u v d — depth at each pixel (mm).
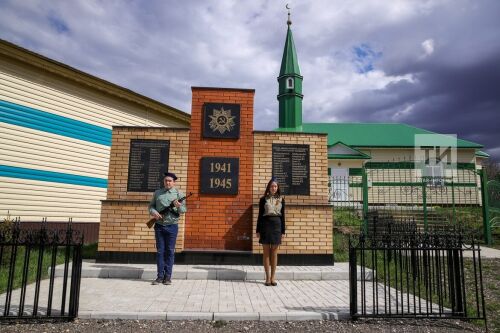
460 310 4699
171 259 6344
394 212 13672
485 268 7867
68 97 10977
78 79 11055
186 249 7727
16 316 4219
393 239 4789
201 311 4547
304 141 8227
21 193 9734
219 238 7863
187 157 8008
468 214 13789
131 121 12695
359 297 5496
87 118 11430
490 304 5496
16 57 9656
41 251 4395
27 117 9977
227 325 4219
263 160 8102
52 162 10461
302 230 7785
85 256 8516
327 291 5906
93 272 6762
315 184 8070
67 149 10852
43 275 6809
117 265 7250
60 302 5012
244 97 8367
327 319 4508
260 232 6430
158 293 5527
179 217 7148
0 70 9508
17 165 9688
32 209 9930
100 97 11828
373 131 26047
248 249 7840
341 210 13258
